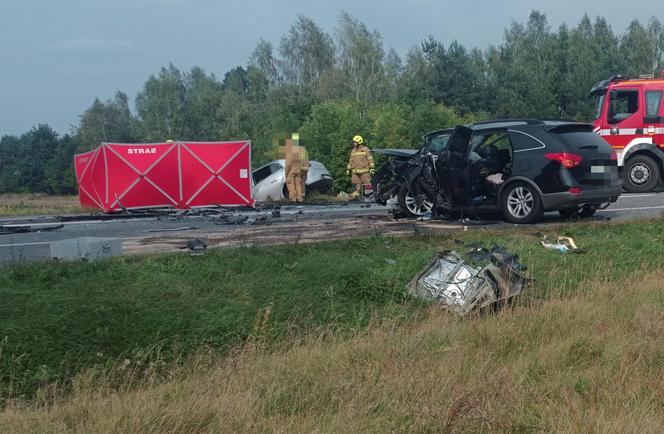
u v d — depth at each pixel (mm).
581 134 12117
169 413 4730
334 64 79375
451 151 12352
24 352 6133
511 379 5375
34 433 4555
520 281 7891
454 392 5105
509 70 68062
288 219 13750
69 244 8625
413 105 55000
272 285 7855
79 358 6223
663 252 9867
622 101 18953
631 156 18953
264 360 6031
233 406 4871
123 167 16625
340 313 7527
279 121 44125
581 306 7398
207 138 92938
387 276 8312
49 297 6891
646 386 5375
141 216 15594
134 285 7422
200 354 6391
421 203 13094
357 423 4664
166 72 99438
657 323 6664
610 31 85500
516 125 12164
